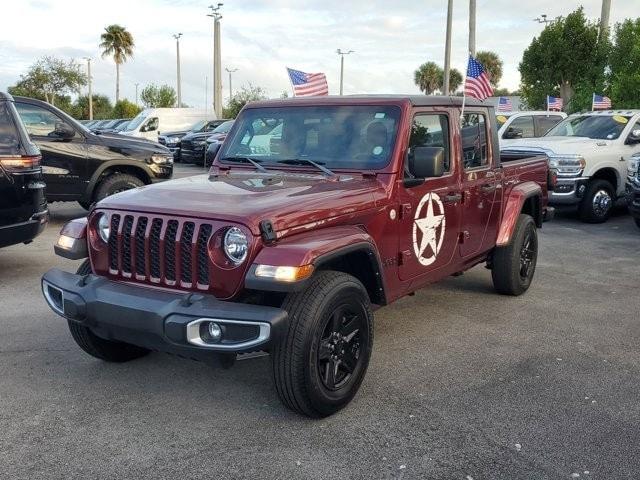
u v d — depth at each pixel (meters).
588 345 5.27
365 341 4.11
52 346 5.08
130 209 3.88
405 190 4.62
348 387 4.02
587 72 22.70
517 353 5.07
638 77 17.69
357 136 4.74
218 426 3.84
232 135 5.31
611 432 3.80
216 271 3.59
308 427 3.83
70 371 4.61
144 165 10.46
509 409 4.09
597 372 4.71
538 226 7.07
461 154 5.35
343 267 4.32
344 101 4.89
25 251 8.50
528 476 3.33
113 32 65.12
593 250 9.20
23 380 4.45
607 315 6.08
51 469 3.35
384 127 4.67
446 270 5.36
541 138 12.50
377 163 4.57
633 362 4.91
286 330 3.56
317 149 4.85
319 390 3.75
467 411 4.05
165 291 3.76
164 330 3.53
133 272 3.88
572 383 4.50
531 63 24.70
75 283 3.98
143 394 4.26
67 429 3.78
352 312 3.98
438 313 6.09
